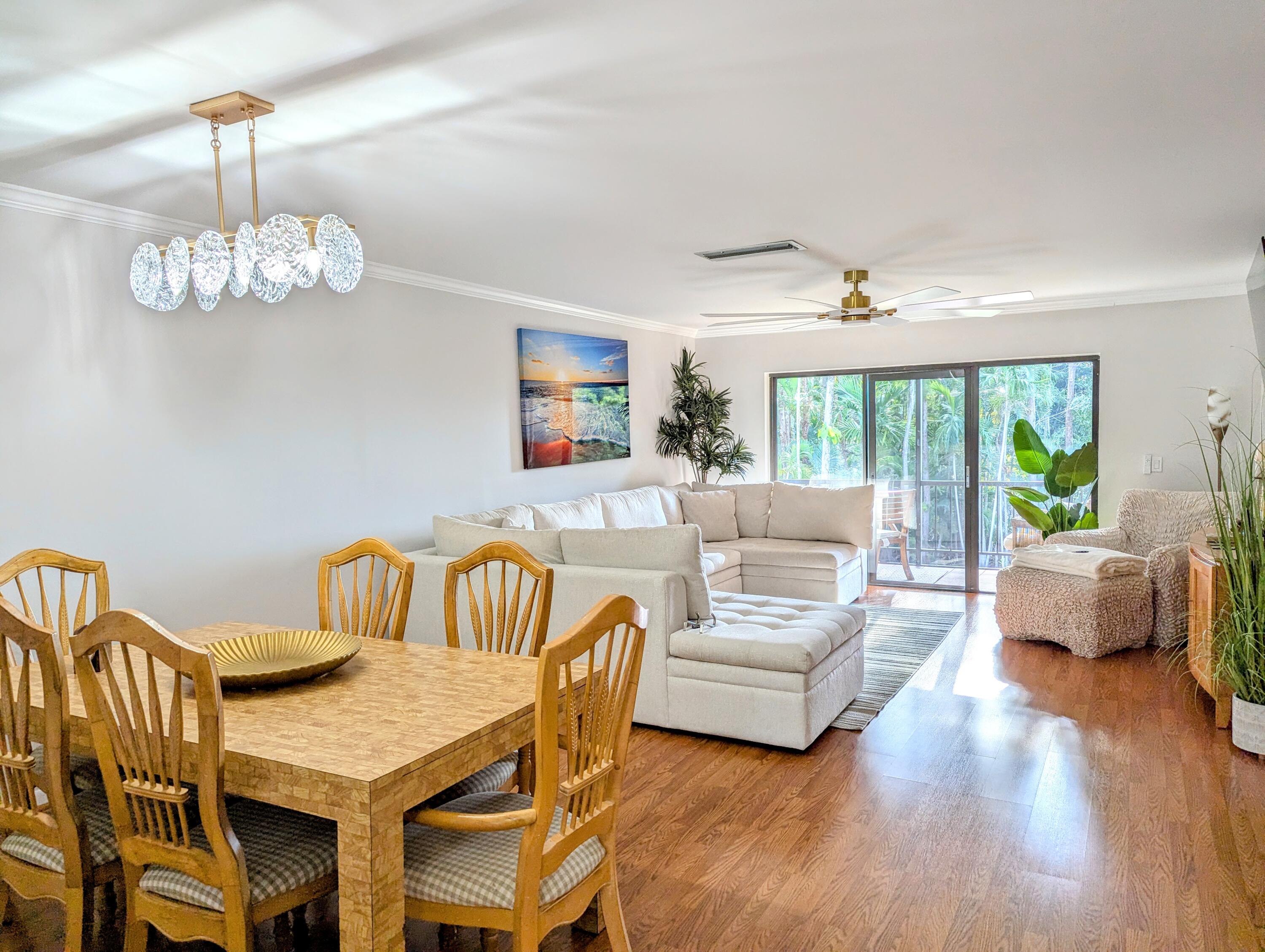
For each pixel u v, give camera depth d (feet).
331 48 6.98
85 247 11.59
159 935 7.75
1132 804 10.00
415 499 17.16
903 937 7.47
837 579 20.57
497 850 6.34
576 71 7.53
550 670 5.49
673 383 26.68
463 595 14.11
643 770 11.32
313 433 14.96
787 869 8.70
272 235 7.04
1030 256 16.30
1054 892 8.16
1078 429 22.48
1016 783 10.70
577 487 22.21
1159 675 15.28
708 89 7.97
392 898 5.57
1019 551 18.42
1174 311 20.95
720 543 22.94
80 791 7.87
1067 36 7.05
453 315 18.13
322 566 10.12
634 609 6.16
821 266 16.87
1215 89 8.18
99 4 6.15
